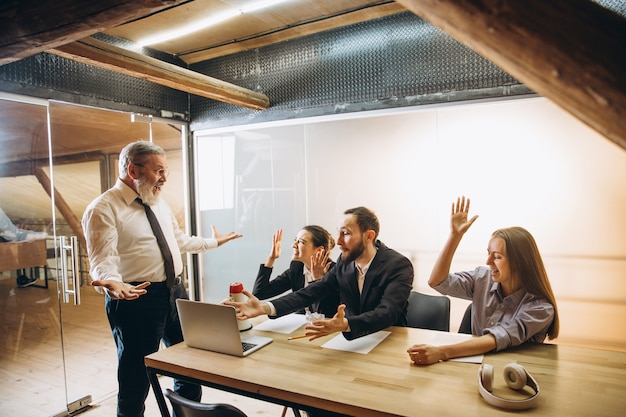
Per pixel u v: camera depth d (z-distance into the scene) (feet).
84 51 7.23
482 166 9.73
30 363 9.62
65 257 9.09
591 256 8.82
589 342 8.90
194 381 5.23
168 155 13.37
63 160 13.53
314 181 11.55
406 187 10.57
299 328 6.60
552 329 5.78
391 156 10.66
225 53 12.02
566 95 2.52
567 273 9.05
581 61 2.40
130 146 7.98
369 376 4.75
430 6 2.80
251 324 6.71
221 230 12.78
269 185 12.09
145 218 8.13
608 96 2.37
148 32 10.37
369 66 10.24
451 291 6.80
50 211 9.53
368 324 5.67
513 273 5.95
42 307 9.78
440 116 10.06
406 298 6.33
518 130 9.30
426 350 5.04
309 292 6.86
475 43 2.75
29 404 9.12
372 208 10.97
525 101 9.04
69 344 12.83
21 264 9.23
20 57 6.06
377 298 6.51
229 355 5.60
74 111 11.02
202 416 4.34
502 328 5.48
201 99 12.60
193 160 12.92
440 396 4.24
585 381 4.51
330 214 11.43
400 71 9.91
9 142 8.66
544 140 9.09
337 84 10.66
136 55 8.22
